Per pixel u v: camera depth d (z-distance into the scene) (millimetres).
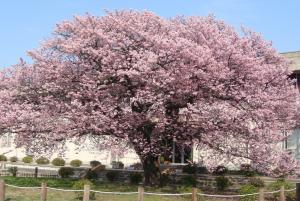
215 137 20703
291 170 21719
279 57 24031
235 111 19750
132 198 18859
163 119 20391
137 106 20797
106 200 18312
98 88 20609
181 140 21562
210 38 21500
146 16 21938
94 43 21469
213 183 23312
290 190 18469
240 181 23203
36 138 21766
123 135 20672
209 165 21766
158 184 22500
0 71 22766
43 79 21875
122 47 20969
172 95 20125
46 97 21312
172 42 19531
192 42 20266
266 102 20469
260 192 16609
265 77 21781
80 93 20578
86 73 21125
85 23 22094
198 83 19953
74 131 20875
